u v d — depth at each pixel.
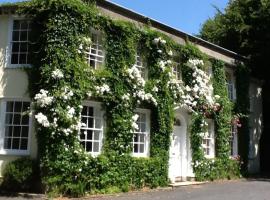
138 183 17.09
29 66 15.58
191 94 20.84
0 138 15.41
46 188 14.34
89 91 15.72
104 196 14.88
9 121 15.61
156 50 19.03
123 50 17.39
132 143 17.28
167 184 18.42
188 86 20.70
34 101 15.09
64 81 14.97
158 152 18.44
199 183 19.78
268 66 27.22
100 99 16.34
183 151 20.67
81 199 14.09
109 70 16.81
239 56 26.05
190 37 21.91
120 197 14.68
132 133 17.19
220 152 22.80
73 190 14.51
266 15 25.50
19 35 16.06
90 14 16.20
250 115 27.62
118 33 17.34
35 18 15.62
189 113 20.97
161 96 18.86
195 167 20.69
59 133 14.62
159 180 18.09
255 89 28.70
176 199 14.16
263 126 29.41
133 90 17.50
